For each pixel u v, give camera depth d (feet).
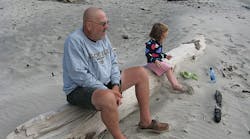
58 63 24.58
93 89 12.27
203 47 23.52
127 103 15.07
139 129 14.29
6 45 28.37
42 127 12.33
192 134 14.38
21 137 11.94
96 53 12.89
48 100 18.10
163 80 17.75
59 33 31.42
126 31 32.71
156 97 17.17
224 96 18.07
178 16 37.88
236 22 37.11
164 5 47.24
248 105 17.60
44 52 26.68
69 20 36.01
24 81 21.40
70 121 12.88
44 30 32.27
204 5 48.34
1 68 23.70
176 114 15.78
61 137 12.42
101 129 13.76
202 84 18.93
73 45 12.45
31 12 40.06
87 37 12.83
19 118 16.26
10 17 37.73
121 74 13.76
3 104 17.84
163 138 13.92
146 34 31.83
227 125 15.51
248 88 19.74
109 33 31.89
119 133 12.10
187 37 27.99
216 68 21.52
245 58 24.85
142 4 48.16
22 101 18.10
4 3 45.09
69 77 12.86
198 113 15.99
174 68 19.67
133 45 28.81
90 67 12.85
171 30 31.42
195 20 35.53
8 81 21.49
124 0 51.37
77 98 12.69
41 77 22.03
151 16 38.75
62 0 46.91
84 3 47.16
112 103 11.73
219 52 24.71
